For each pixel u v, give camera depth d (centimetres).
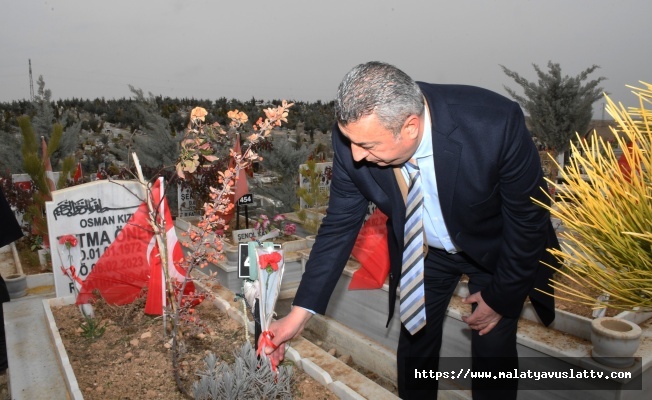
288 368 238
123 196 360
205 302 356
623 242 102
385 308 417
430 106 199
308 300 222
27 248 627
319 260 227
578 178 110
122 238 332
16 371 270
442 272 263
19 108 2330
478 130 194
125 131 2141
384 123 170
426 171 213
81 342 301
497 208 214
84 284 333
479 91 205
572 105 821
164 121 938
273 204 820
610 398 275
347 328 453
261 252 222
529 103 858
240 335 304
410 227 227
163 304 309
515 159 195
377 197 227
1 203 379
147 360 276
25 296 510
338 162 227
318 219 702
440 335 279
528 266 212
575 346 302
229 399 215
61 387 253
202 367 267
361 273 424
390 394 239
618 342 269
